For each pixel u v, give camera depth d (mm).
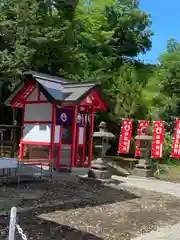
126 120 19359
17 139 18891
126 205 9281
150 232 6895
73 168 14297
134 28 33938
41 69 20781
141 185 13070
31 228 6461
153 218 8078
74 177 12781
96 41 28062
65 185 11148
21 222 6762
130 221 7621
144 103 26078
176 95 28688
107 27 31156
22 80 16594
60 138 14219
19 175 10875
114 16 31531
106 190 11219
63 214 7648
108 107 15617
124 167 17703
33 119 14656
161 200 10422
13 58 17203
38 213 7531
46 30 18922
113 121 23734
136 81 27688
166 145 20250
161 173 16656
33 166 13992
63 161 14320
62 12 23125
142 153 17359
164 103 27109
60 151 14227
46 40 18406
